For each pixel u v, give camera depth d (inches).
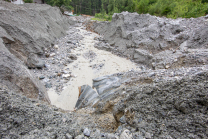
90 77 396.8
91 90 293.1
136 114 130.6
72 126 137.1
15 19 421.7
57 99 296.2
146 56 495.5
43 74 377.4
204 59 285.7
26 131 110.3
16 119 113.5
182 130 101.7
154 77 236.2
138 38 563.8
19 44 386.6
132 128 126.1
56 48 563.2
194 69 223.6
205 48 392.2
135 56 534.6
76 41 704.4
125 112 146.0
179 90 123.4
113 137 121.6
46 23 632.4
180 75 215.5
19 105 128.0
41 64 402.0
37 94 234.5
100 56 562.3
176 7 735.1
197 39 443.2
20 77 219.1
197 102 106.7
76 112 221.5
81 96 284.2
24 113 123.2
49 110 154.9
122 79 301.1
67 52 555.2
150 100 133.9
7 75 201.6
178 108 113.1
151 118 120.4
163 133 106.8
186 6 736.3
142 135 112.6
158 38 535.2
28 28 458.3
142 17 605.3
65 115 160.4
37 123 121.7
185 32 491.2
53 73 391.2
